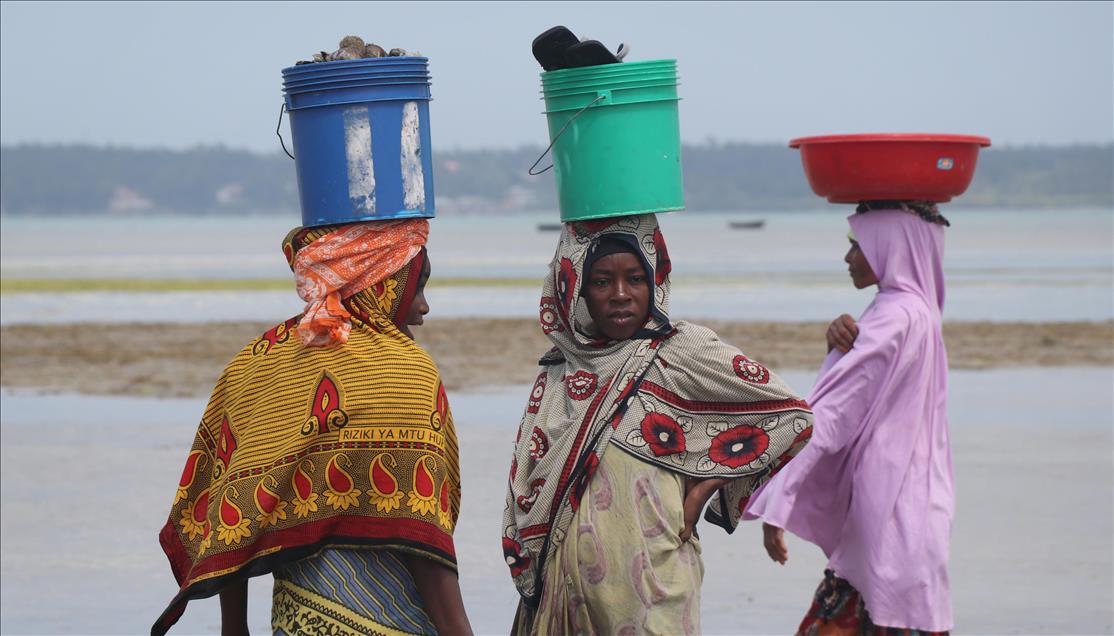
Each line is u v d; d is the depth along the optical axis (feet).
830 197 30.89
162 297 170.40
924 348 29.68
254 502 19.34
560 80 22.74
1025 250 321.32
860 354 29.32
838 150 29.81
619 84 22.47
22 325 127.75
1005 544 47.73
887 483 29.14
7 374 96.02
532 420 23.95
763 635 37.93
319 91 19.72
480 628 38.47
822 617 30.37
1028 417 75.15
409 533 19.12
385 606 19.51
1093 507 53.31
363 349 19.66
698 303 152.35
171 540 20.80
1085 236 453.17
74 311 148.46
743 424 23.17
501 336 115.96
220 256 344.49
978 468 61.16
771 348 105.50
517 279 207.51
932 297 30.71
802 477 29.01
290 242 20.57
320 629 19.31
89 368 99.09
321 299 19.67
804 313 138.62
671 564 22.84
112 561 46.62
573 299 23.22
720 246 394.52
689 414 23.18
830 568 30.25
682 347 23.21
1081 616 39.19
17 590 42.93
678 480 23.16
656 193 22.80
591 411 23.09
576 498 23.00
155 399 84.94
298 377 19.75
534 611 24.06
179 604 19.10
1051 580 43.09
